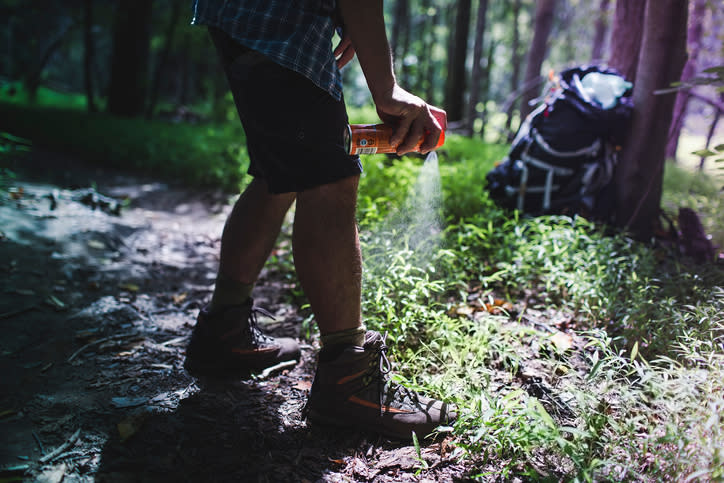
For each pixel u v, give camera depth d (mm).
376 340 1686
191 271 3213
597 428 1522
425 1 14320
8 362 2018
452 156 5816
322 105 1440
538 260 2709
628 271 2607
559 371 1919
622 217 3281
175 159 6129
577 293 2352
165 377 1964
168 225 4152
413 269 2293
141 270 3141
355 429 1675
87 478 1420
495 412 1530
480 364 1964
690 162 8203
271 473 1475
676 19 2945
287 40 1383
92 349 2166
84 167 6215
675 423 1472
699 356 1740
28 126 8180
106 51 24266
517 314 2400
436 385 1746
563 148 3262
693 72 6816
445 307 2377
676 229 3330
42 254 3100
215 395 1849
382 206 3350
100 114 10852
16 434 1593
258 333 2012
